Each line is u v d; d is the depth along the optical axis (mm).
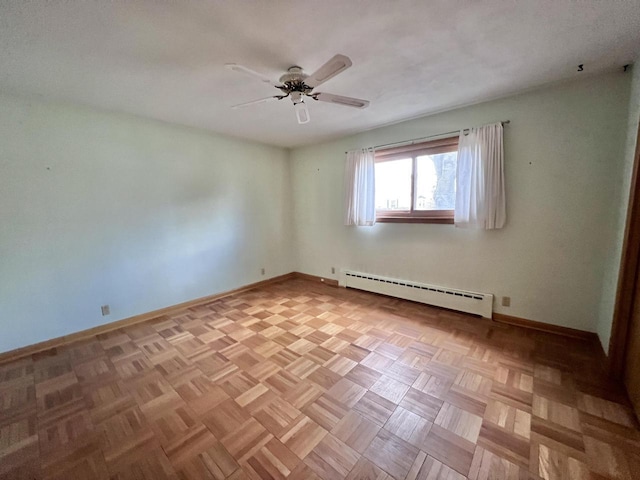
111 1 1247
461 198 2781
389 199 3529
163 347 2438
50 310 2502
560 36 1614
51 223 2473
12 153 2264
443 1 1309
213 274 3719
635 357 1645
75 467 1310
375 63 1897
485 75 2104
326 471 1268
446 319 2871
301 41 1621
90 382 1956
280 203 4562
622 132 2076
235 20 1416
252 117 2979
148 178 3041
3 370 2127
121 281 2910
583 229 2297
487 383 1859
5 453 1390
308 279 4656
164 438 1468
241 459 1337
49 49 1636
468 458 1319
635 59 1883
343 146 3895
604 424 1499
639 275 1688
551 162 2377
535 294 2564
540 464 1281
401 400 1720
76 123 2553
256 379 1957
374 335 2564
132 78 2043
